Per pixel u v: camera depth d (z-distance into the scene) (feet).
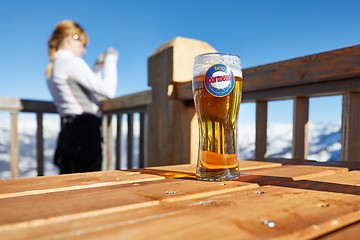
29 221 0.79
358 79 2.24
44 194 1.17
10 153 5.24
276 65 2.60
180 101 3.52
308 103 2.81
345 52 2.11
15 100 5.26
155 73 3.77
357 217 0.86
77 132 4.68
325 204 0.96
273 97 2.91
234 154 1.55
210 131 1.52
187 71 3.52
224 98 1.49
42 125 5.63
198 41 3.66
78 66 4.59
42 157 5.63
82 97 4.73
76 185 1.37
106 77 4.83
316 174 1.70
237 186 1.32
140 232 0.70
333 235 0.71
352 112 2.40
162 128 3.62
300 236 0.71
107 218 0.82
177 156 3.47
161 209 0.91
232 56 1.54
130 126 5.37
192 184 1.38
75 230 0.72
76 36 4.86
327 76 2.24
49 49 4.95
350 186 1.30
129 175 1.71
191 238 0.66
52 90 4.86
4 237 0.68
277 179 1.50
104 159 6.06
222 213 0.86
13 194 1.19
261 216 0.83
